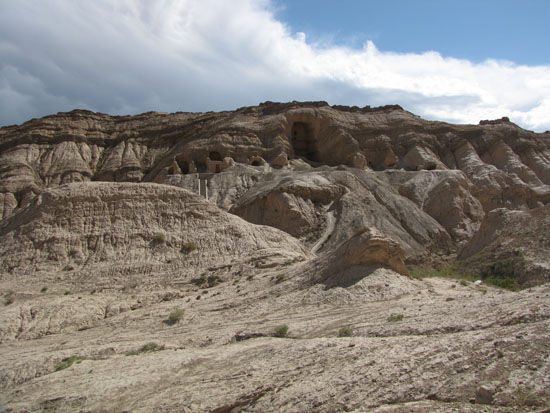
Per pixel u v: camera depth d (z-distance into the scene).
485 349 10.57
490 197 63.03
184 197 34.34
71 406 11.44
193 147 68.19
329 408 9.58
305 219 50.19
